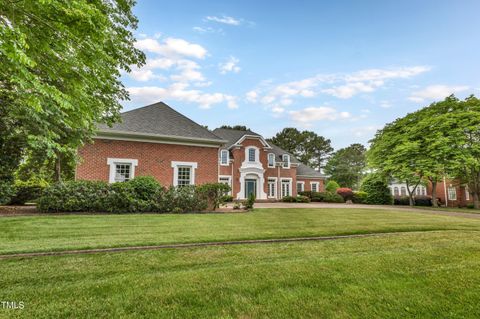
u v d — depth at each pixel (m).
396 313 2.82
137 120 15.59
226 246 5.83
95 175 13.66
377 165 26.78
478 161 20.80
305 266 4.33
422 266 4.39
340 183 50.41
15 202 13.53
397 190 37.53
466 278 3.84
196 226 8.12
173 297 3.10
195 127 16.89
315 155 57.50
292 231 7.56
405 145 22.81
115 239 6.06
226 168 25.53
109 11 6.15
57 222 8.02
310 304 3.00
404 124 25.02
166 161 15.18
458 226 9.20
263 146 27.52
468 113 20.44
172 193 11.98
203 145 16.16
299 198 25.58
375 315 2.78
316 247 5.84
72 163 12.95
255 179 26.81
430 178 24.31
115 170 14.12
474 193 23.00
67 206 10.30
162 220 9.11
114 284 3.46
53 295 3.09
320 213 13.03
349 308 2.92
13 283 3.45
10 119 8.62
